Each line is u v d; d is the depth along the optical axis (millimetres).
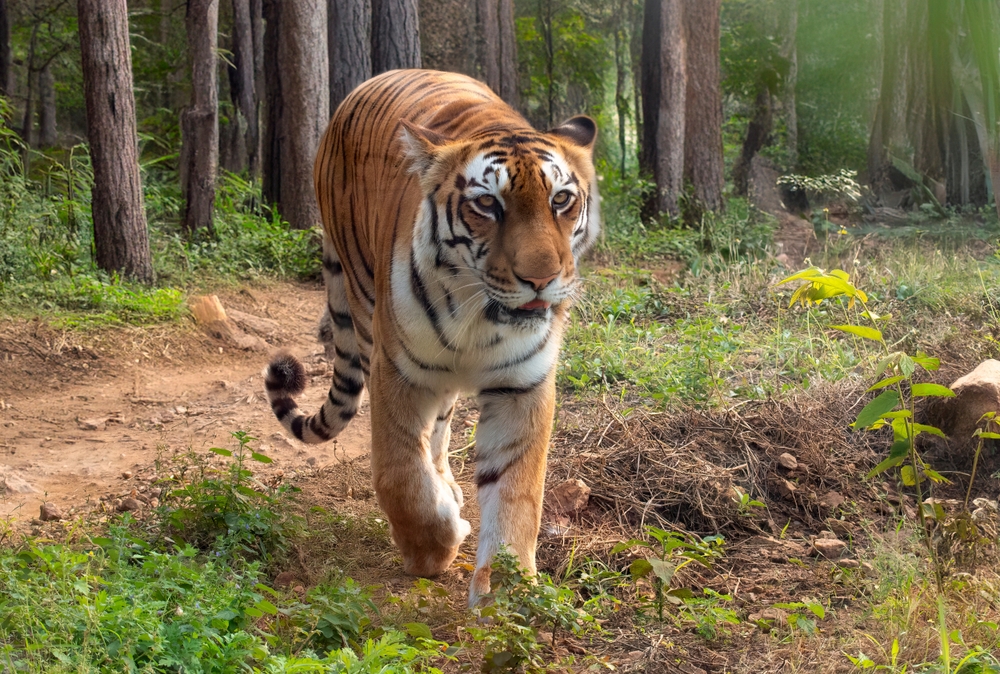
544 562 4367
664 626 3754
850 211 15445
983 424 5156
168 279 10586
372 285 4793
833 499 4957
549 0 20562
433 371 4008
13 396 7180
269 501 4582
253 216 13125
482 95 4699
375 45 12828
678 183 14555
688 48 14555
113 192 9859
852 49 17391
